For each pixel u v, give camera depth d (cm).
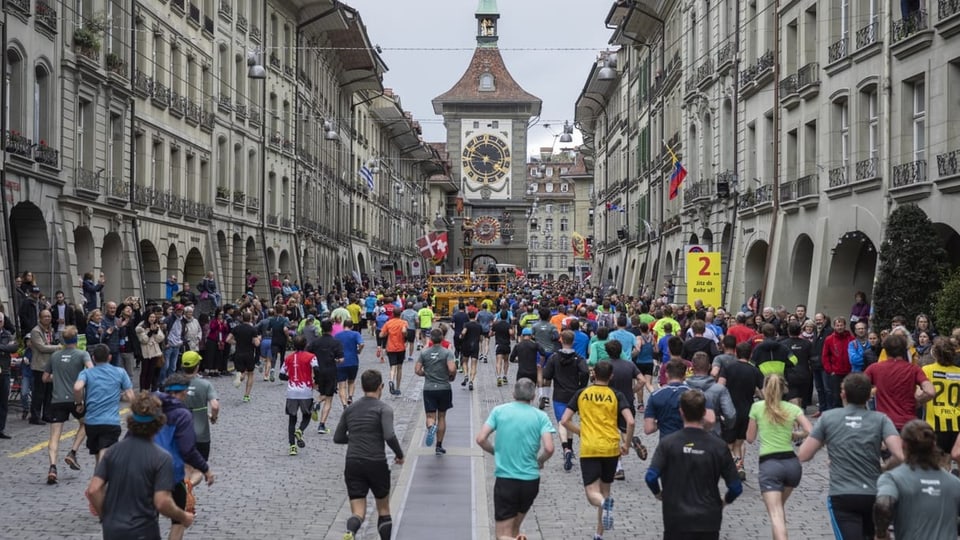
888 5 2509
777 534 983
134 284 3397
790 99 3173
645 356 2194
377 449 1077
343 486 1433
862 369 1920
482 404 2417
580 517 1254
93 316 2130
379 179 9006
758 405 1044
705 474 845
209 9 4347
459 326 3281
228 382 2834
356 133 7944
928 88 2328
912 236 2178
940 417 1240
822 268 2916
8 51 2620
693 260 3183
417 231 11300
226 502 1320
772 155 3494
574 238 9412
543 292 5725
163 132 3794
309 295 4553
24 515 1215
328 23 6016
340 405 2397
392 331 2573
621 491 1408
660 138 5434
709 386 1259
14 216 2819
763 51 3512
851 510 898
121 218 3366
